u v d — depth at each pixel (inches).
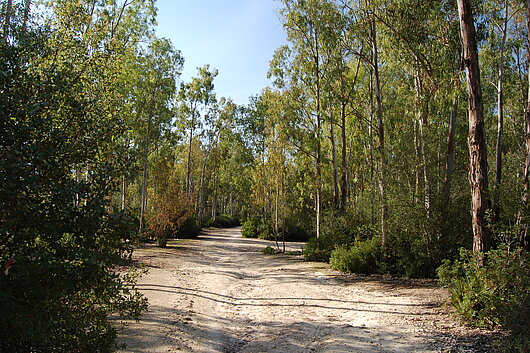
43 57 155.6
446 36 565.0
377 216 689.0
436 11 548.7
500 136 681.0
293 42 866.1
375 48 658.2
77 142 144.5
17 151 117.6
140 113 891.4
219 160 2030.0
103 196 140.3
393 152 592.4
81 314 148.8
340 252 621.9
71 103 144.5
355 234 741.3
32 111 124.6
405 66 694.5
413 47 569.6
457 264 346.0
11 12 164.7
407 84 713.0
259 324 306.0
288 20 834.2
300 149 880.3
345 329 284.2
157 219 893.8
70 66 168.9
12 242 126.0
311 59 864.3
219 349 241.0
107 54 218.1
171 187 928.9
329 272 591.5
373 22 631.2
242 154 1775.3
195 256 775.7
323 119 882.1
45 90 134.6
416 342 246.8
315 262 715.4
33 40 150.0
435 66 571.5
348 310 347.6
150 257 682.2
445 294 398.0
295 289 453.7
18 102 127.5
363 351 233.9
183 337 249.4
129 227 145.8
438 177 572.7
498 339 239.9
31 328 119.6
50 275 124.9
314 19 784.3
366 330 280.1
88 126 149.3
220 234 1604.3
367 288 457.7
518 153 822.5
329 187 1218.6
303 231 1427.2
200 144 1887.3
